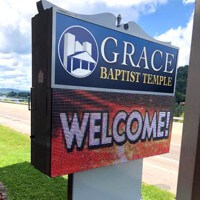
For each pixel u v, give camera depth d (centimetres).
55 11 244
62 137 261
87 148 286
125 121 324
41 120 266
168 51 367
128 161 343
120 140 322
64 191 424
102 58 289
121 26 303
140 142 350
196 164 124
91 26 274
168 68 373
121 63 309
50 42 245
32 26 271
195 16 122
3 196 396
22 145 782
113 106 307
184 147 130
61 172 263
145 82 343
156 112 367
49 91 250
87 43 273
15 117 1614
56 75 251
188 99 127
